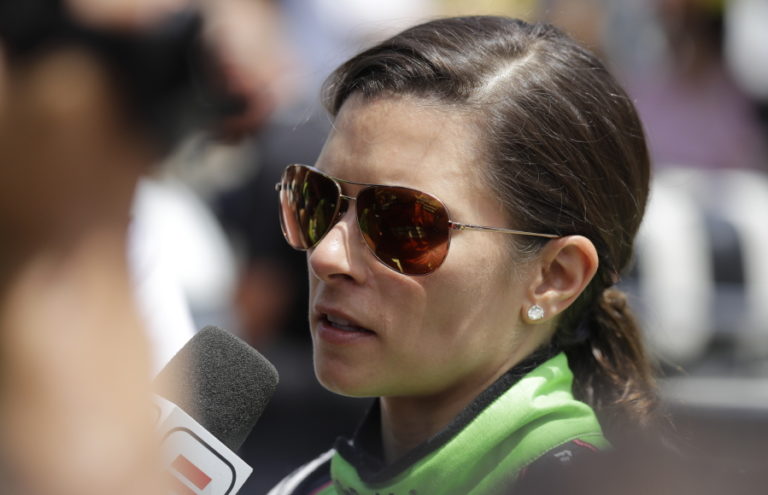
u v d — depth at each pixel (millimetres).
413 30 6254
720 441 6688
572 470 4156
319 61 14945
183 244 12438
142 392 3285
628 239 6547
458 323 5844
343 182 5957
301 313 13336
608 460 4016
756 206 14625
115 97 2941
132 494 3297
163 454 5414
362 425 6473
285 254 13219
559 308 6059
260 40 12664
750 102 18703
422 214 5762
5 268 3055
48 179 2967
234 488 5688
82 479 3176
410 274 5766
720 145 18094
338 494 6332
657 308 12992
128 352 3219
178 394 5922
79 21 2896
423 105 5914
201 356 6129
